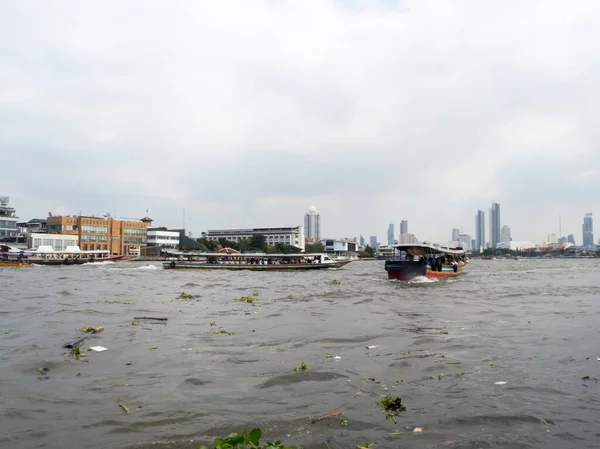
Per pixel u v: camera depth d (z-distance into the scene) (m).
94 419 7.15
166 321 16.50
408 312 19.06
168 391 8.49
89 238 109.19
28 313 18.36
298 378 9.27
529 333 14.12
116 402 7.91
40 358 10.92
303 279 43.50
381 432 6.65
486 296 25.95
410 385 8.83
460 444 6.23
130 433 6.64
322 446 6.21
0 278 40.88
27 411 7.49
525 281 40.47
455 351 11.67
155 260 102.31
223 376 9.46
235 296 26.20
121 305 20.95
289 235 172.38
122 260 92.88
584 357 11.02
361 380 9.16
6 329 14.78
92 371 9.84
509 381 9.08
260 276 49.38
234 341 12.99
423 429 6.75
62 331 14.43
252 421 7.05
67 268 65.19
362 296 25.92
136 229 119.94
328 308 20.45
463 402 7.88
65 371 9.85
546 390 8.50
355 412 7.42
